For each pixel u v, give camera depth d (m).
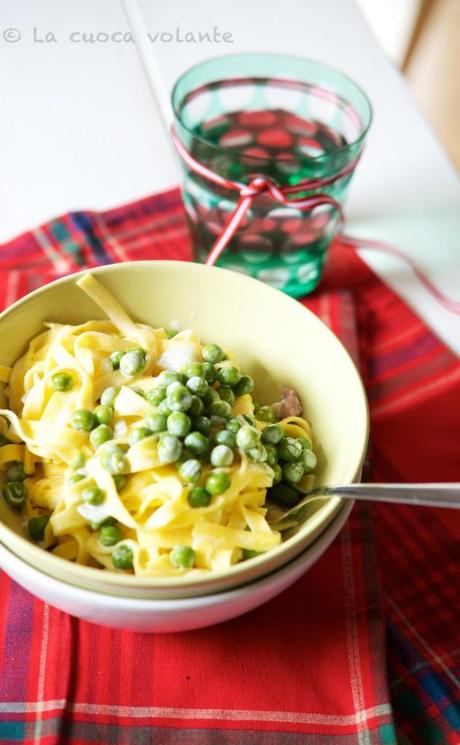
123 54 0.67
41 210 0.58
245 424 0.41
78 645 0.42
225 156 0.50
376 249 0.58
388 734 0.41
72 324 0.46
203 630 0.43
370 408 0.52
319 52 0.68
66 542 0.40
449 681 0.43
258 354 0.47
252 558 0.38
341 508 0.40
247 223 0.52
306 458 0.42
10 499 0.41
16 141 0.61
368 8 0.99
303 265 0.54
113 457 0.40
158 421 0.40
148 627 0.39
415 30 1.00
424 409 0.52
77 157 0.61
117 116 0.63
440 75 1.02
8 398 0.44
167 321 0.47
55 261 0.55
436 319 0.56
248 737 0.41
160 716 0.41
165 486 0.40
